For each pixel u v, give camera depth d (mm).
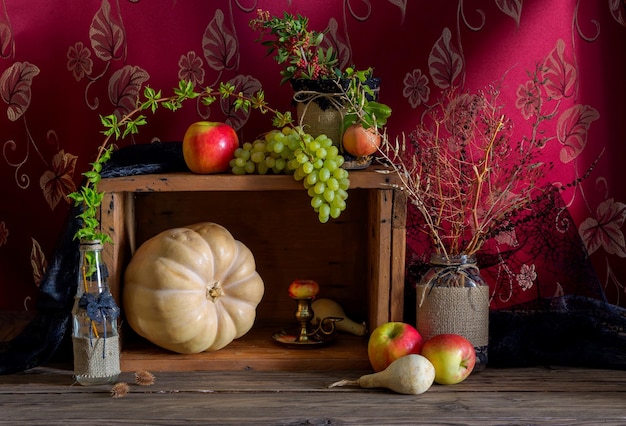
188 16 1702
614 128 1766
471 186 1468
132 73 1708
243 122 1726
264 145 1442
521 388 1334
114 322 1348
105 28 1699
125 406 1230
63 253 1438
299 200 1681
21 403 1245
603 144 1767
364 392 1310
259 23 1480
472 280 1406
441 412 1207
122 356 1430
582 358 1467
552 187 1638
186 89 1489
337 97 1438
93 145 1725
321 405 1239
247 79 1718
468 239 1659
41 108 1717
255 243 1687
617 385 1354
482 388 1335
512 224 1538
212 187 1402
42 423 1153
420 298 1415
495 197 1633
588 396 1291
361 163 1434
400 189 1401
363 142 1395
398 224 1418
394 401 1261
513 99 1741
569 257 1667
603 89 1755
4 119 1722
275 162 1428
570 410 1220
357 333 1603
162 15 1699
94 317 1290
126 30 1699
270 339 1577
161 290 1379
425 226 1550
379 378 1307
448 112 1727
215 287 1428
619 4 1744
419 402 1256
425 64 1727
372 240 1543
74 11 1694
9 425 1144
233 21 1704
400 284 1430
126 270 1442
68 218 1501
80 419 1170
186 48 1708
